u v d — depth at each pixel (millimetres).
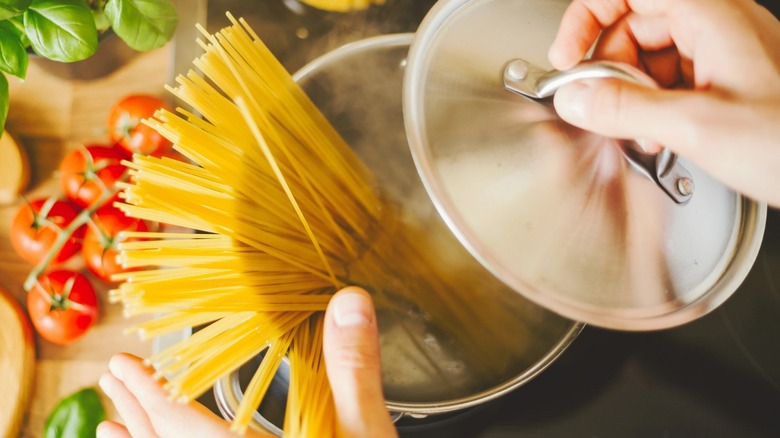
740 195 439
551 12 449
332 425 407
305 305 439
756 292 537
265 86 446
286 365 492
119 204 399
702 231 428
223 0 553
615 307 414
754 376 528
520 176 414
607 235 414
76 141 566
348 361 396
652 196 417
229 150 431
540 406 527
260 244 431
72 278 528
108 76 567
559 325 493
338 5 558
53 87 567
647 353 535
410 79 425
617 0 436
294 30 563
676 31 429
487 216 411
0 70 467
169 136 409
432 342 488
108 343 549
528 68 422
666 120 388
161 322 385
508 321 495
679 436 522
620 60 448
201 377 383
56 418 518
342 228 479
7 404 530
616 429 523
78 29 470
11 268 558
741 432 522
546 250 411
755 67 401
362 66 506
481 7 441
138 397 424
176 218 406
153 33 501
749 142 390
